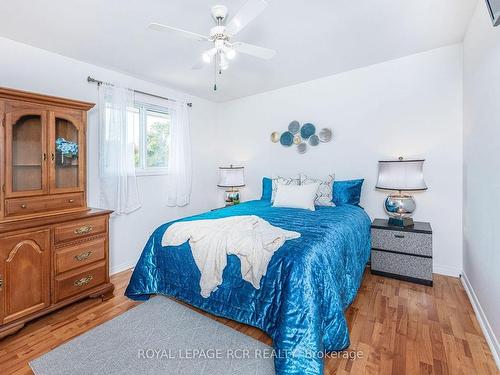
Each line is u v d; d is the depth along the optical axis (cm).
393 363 147
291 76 329
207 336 175
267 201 346
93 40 228
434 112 268
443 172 266
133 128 319
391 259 263
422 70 272
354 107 315
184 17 195
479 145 194
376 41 243
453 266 265
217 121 448
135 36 222
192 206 403
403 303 213
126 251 311
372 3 185
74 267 211
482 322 178
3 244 173
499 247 152
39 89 240
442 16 204
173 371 145
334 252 171
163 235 216
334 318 150
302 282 142
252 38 231
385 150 298
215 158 446
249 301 168
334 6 187
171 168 356
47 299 194
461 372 141
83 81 270
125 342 170
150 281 217
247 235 179
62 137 224
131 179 312
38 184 210
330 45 248
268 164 393
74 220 210
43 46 237
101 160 281
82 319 197
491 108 167
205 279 181
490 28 168
